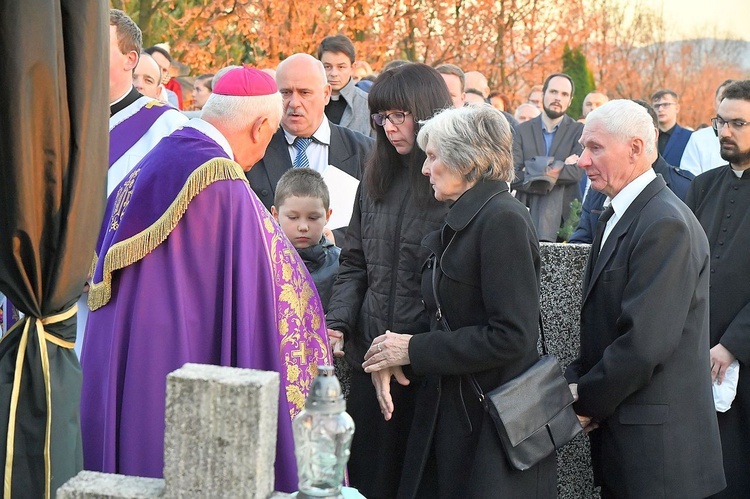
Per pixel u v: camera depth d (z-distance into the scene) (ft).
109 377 10.14
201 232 10.14
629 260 10.20
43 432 8.58
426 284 10.30
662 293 9.82
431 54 50.80
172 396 5.54
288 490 10.19
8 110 7.93
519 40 55.42
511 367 9.82
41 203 8.32
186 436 5.54
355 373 11.44
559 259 12.47
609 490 10.69
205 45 41.68
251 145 10.96
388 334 10.25
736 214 13.07
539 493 9.90
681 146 25.18
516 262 9.48
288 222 12.33
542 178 22.03
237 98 10.72
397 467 11.16
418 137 10.14
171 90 27.35
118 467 10.00
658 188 10.43
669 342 9.79
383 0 46.93
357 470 11.32
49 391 8.57
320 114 15.40
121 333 10.20
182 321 10.00
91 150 8.50
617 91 70.54
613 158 10.44
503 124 9.89
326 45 20.13
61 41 8.20
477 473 9.65
